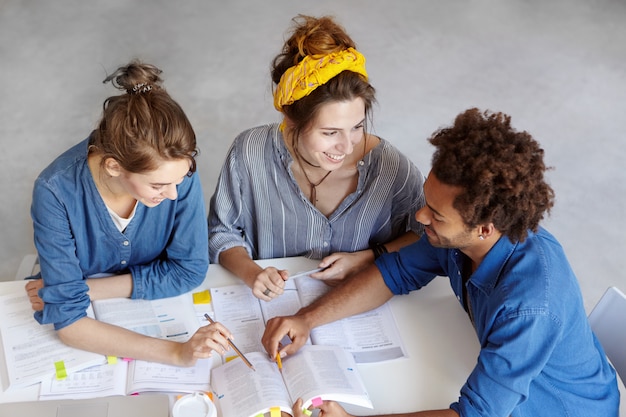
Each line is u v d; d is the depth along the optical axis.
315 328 1.58
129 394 1.41
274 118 3.32
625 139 3.43
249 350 1.52
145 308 1.59
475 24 4.07
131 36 3.69
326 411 1.37
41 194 1.39
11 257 2.68
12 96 3.30
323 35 1.41
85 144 1.43
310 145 1.50
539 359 1.29
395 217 1.84
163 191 1.35
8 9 3.79
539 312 1.26
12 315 1.53
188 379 1.44
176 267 1.62
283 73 1.48
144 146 1.23
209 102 3.36
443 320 1.63
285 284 1.71
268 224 1.81
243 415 1.34
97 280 1.58
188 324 1.57
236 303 1.64
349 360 1.49
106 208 1.47
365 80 1.47
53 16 3.77
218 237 1.81
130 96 1.27
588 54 3.93
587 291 2.75
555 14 4.20
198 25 3.81
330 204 1.75
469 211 1.21
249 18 3.90
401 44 3.86
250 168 1.70
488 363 1.31
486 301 1.37
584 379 1.41
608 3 4.26
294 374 1.44
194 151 1.33
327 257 1.75
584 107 3.59
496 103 3.55
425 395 1.47
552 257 1.31
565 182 3.18
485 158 1.17
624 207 3.11
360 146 1.67
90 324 1.46
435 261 1.61
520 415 1.41
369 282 1.63
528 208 1.21
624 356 1.59
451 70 3.73
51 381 1.42
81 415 1.33
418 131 3.34
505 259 1.32
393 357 1.54
